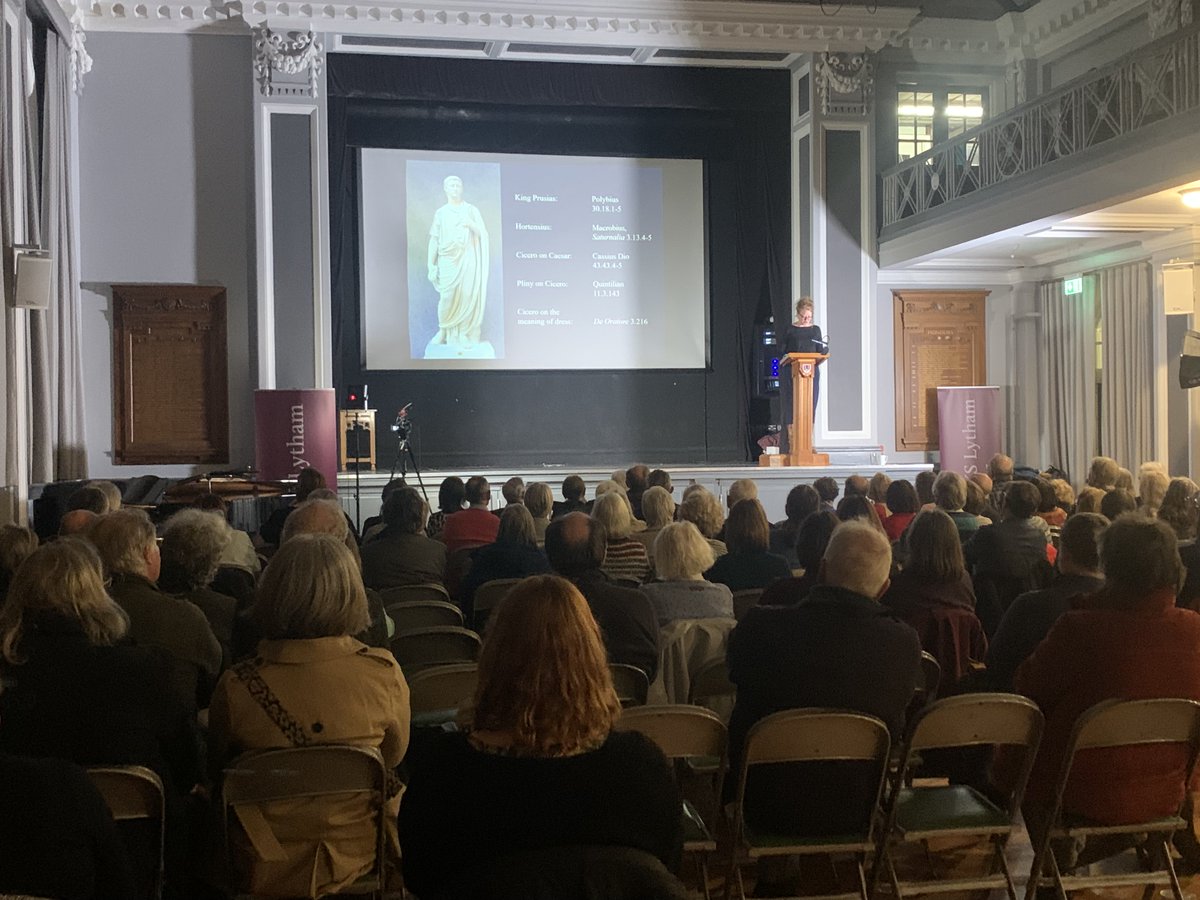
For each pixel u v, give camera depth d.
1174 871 3.22
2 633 2.60
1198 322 10.13
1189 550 4.45
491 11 11.45
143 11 11.19
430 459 13.15
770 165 12.88
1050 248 11.65
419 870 1.77
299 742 2.53
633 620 3.62
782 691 2.92
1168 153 7.94
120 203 11.36
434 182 12.48
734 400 13.84
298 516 4.07
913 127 13.27
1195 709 2.85
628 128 12.95
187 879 2.89
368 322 12.36
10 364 8.11
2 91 8.07
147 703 2.62
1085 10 11.96
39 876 1.92
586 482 11.62
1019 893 3.45
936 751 3.76
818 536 3.81
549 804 1.70
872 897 3.04
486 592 4.56
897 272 12.87
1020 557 4.89
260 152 11.28
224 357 11.50
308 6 11.15
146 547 3.26
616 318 12.87
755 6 11.88
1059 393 12.63
